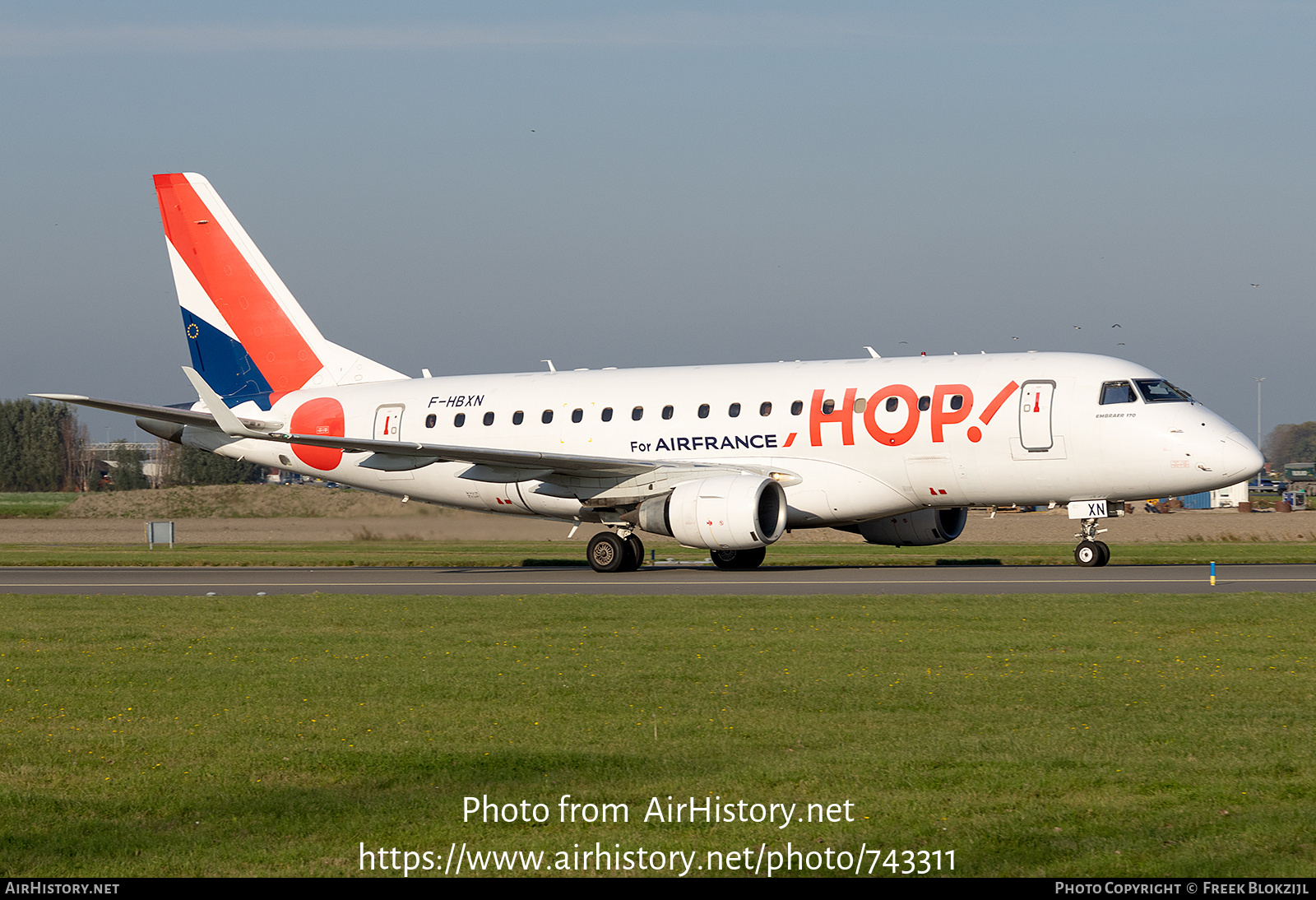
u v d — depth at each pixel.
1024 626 55.03
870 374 93.81
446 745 34.09
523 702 40.19
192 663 49.59
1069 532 171.00
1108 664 45.16
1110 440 85.81
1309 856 23.80
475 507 109.62
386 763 31.95
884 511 92.94
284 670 47.25
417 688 42.97
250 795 29.41
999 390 88.94
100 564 126.56
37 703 41.66
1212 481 84.81
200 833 26.61
